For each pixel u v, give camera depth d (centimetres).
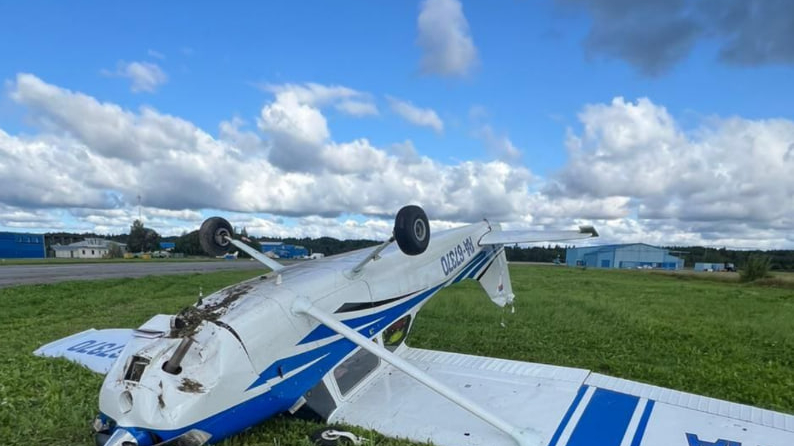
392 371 441
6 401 416
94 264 3594
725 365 638
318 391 368
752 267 2927
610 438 308
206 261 4778
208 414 290
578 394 375
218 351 299
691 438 308
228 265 3666
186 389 282
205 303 337
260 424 358
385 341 469
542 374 420
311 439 332
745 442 304
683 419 333
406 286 520
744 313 1152
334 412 368
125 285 1581
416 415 355
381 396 390
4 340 696
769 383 561
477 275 748
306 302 361
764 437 311
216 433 304
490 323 886
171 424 273
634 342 758
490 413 295
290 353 343
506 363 452
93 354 529
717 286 2441
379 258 495
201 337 303
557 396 372
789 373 605
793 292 2111
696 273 3991
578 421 330
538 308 1066
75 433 364
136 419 272
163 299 1244
